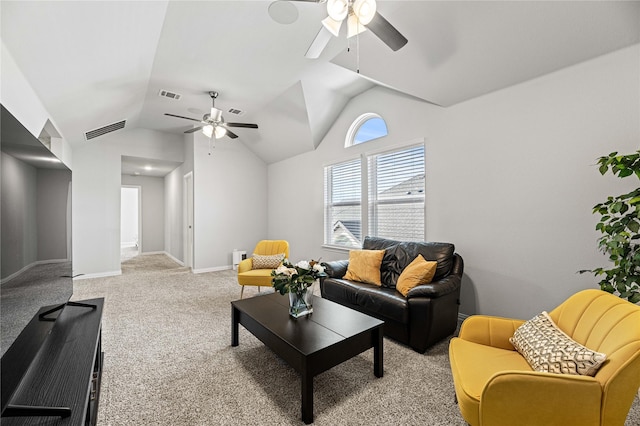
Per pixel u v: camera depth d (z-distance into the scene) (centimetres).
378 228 407
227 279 514
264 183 666
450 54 264
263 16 251
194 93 411
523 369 142
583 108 229
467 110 304
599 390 111
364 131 443
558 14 204
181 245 686
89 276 522
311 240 536
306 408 159
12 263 115
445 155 323
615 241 173
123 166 693
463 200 307
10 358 111
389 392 188
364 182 423
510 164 271
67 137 432
